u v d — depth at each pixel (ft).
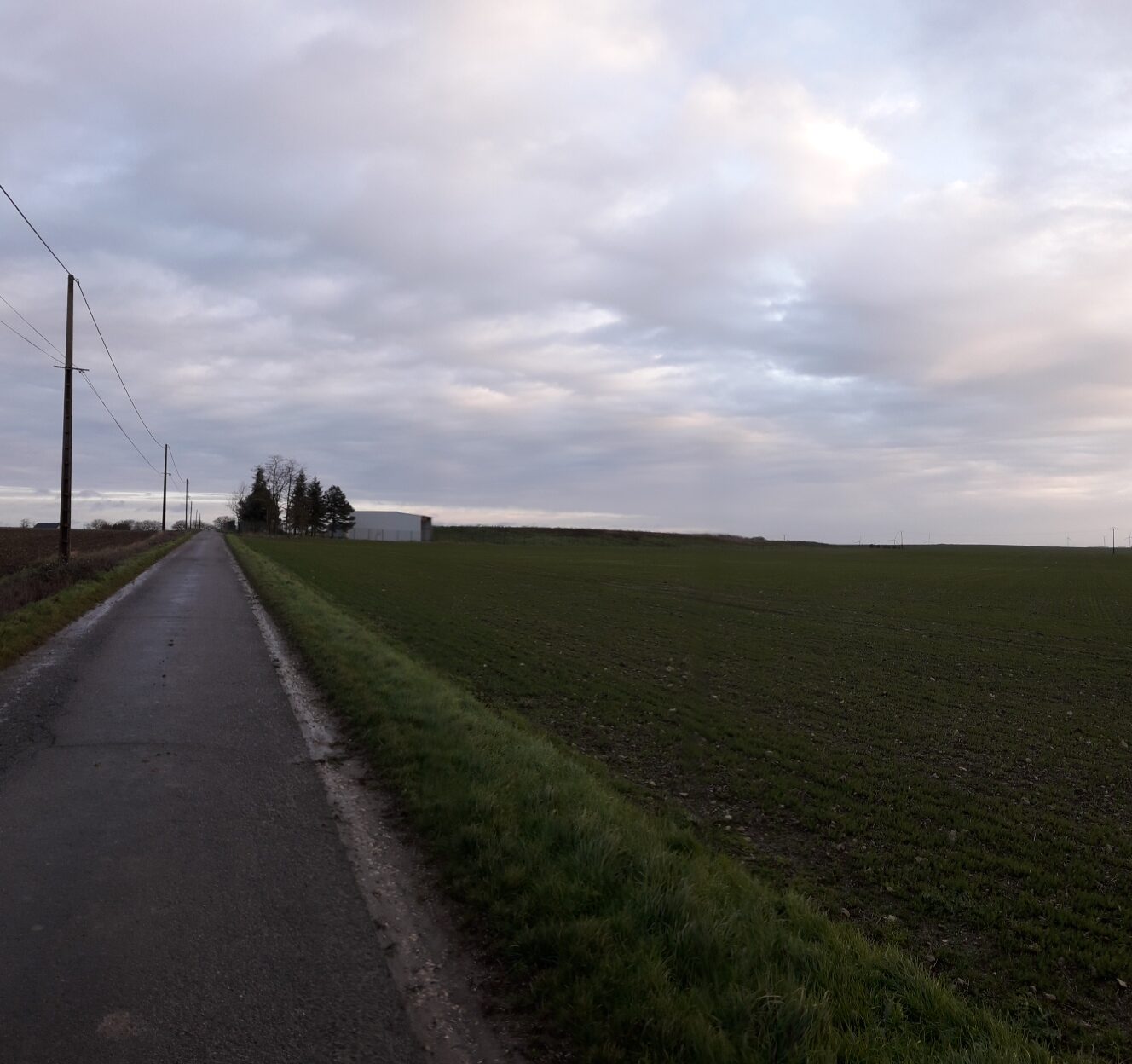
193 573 112.88
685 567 209.46
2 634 45.19
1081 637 82.48
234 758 24.97
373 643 49.80
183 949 13.33
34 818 19.40
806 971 13.35
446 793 20.83
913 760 34.42
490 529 549.54
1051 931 18.92
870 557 342.44
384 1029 11.34
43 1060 10.35
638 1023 11.37
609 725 37.88
